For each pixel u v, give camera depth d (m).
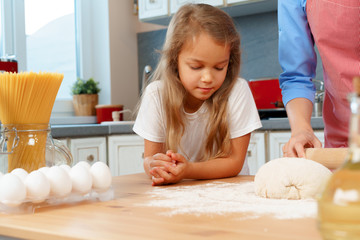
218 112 1.20
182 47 1.07
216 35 1.03
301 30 1.19
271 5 2.66
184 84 1.12
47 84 0.86
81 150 2.27
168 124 1.22
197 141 1.30
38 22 2.88
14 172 0.75
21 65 2.76
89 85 2.97
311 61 1.20
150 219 0.58
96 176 0.78
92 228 0.54
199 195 0.79
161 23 3.03
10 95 0.84
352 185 0.35
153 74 1.42
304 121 1.06
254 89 2.66
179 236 0.49
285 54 1.21
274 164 0.78
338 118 1.24
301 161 0.78
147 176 1.11
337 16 1.10
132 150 2.44
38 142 0.86
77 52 3.12
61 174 0.71
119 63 3.17
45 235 0.53
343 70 1.13
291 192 0.74
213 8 1.17
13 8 2.72
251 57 2.93
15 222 0.59
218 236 0.48
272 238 0.47
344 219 0.35
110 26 3.10
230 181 1.00
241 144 1.19
